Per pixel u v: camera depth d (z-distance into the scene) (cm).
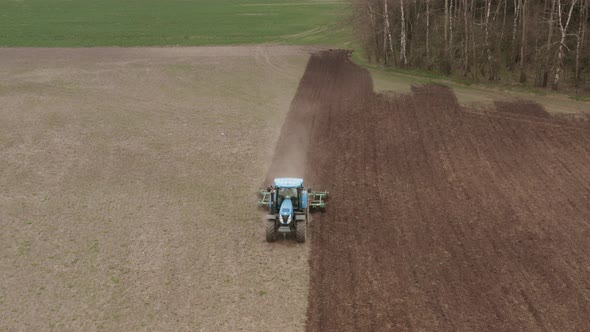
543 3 4775
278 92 4225
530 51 4475
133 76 4638
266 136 3278
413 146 3103
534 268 1861
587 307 1645
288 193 2069
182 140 3181
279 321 1614
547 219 2212
